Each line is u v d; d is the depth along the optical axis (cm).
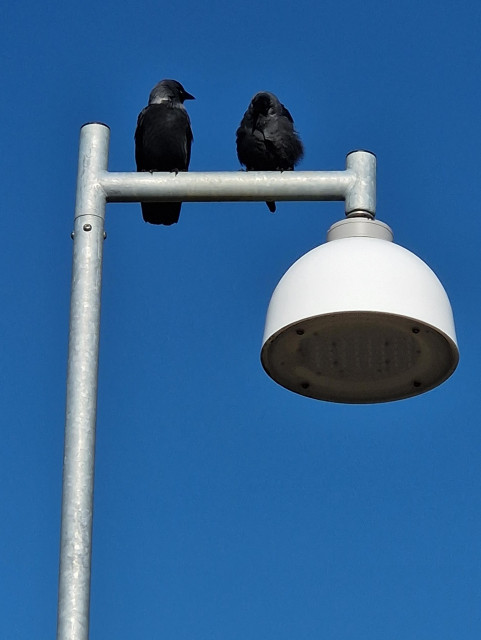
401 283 429
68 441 383
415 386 474
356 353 460
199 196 446
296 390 484
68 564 362
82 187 436
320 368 471
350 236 454
